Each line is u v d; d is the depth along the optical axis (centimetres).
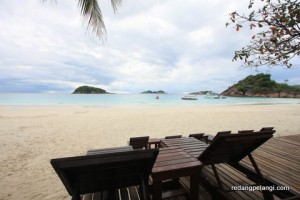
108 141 707
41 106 2656
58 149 610
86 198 234
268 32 284
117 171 177
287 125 998
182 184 278
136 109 2119
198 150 338
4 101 4219
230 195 242
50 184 376
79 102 4169
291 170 331
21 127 971
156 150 164
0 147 628
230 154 267
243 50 314
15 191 349
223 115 1452
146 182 205
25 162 496
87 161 145
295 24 236
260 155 412
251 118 1273
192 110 1938
